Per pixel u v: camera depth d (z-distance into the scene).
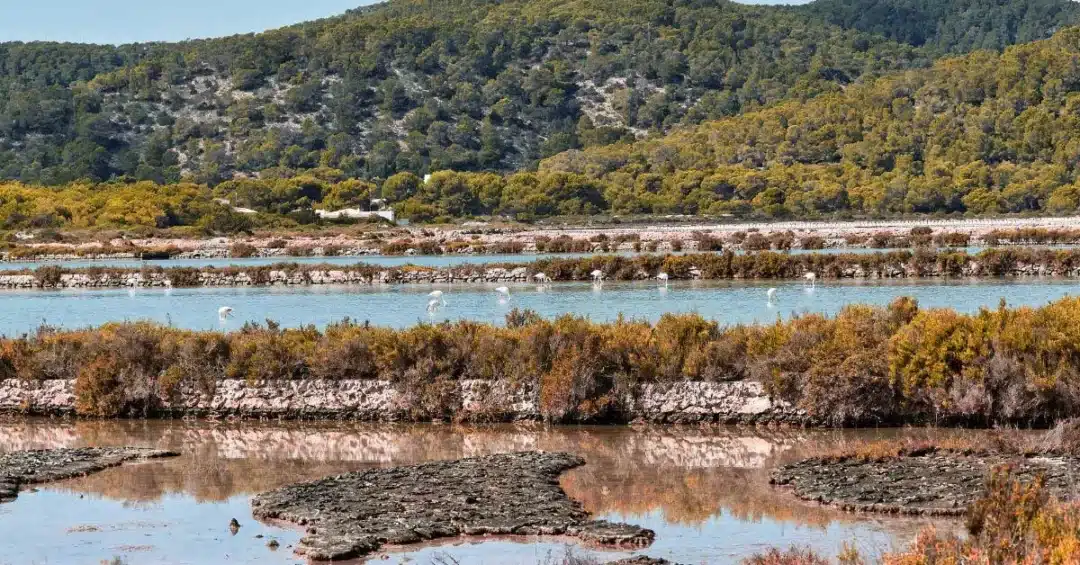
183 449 55.16
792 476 45.59
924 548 30.62
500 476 46.66
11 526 41.72
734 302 104.75
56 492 46.75
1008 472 35.22
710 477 47.16
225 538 39.56
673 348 61.31
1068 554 27.91
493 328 65.94
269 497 44.22
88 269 148.88
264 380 63.53
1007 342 55.91
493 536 39.00
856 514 40.44
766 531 38.88
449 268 142.62
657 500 43.62
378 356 63.12
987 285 114.56
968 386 54.81
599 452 52.56
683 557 36.22
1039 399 53.88
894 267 129.88
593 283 132.62
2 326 100.31
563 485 46.25
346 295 123.31
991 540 30.58
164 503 44.66
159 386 63.47
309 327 70.00
